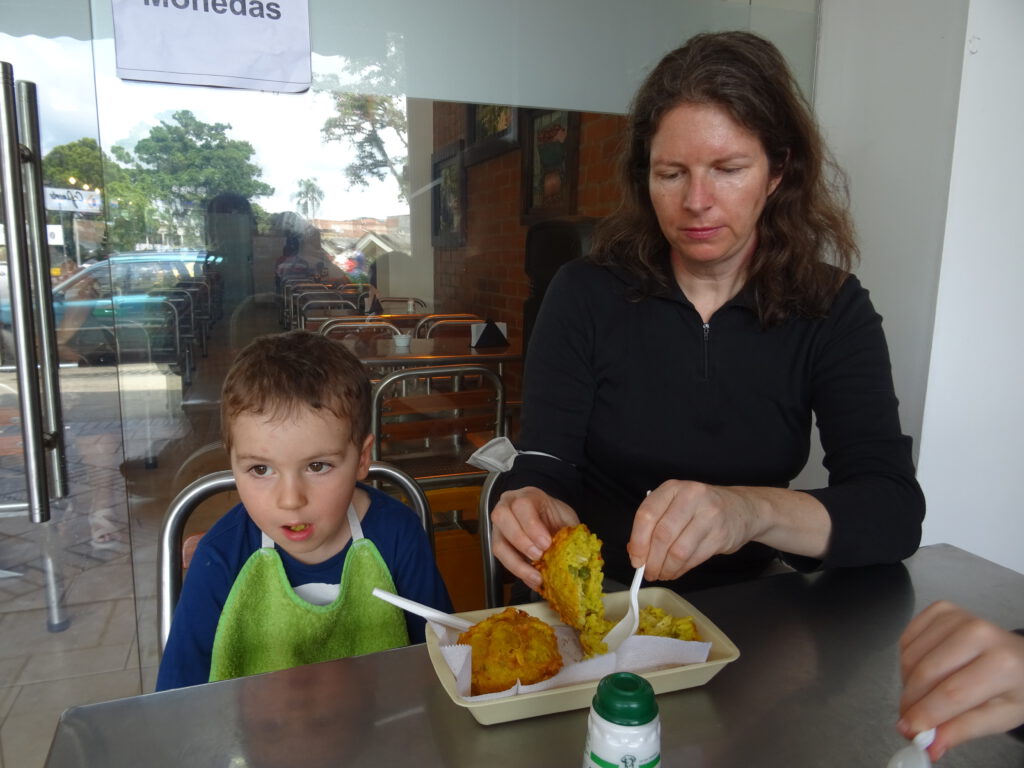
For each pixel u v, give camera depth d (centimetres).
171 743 54
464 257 205
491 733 56
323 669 64
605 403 116
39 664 164
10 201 128
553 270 206
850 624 75
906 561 91
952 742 43
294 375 86
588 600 70
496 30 157
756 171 93
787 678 64
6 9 131
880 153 163
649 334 112
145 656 168
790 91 95
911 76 153
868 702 61
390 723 57
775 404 111
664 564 72
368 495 104
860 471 97
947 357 155
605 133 188
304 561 95
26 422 134
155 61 140
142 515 164
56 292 147
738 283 110
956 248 150
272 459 85
